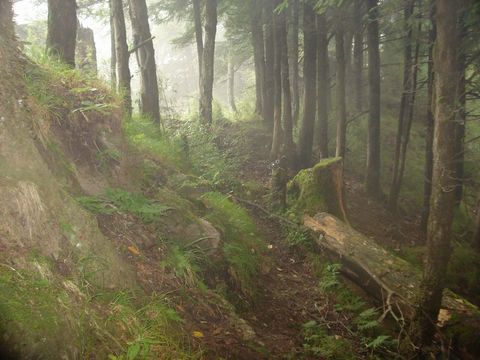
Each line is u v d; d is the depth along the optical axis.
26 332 2.00
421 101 17.39
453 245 9.51
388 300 5.45
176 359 2.85
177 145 8.70
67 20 6.07
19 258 2.38
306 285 6.35
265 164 12.71
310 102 12.10
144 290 3.50
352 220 10.20
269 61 15.74
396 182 11.18
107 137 4.77
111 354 2.44
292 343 4.52
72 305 2.43
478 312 5.25
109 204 4.14
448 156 4.54
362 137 14.74
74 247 2.92
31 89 4.03
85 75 5.51
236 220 6.52
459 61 8.23
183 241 4.80
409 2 9.51
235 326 4.00
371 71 11.29
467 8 6.99
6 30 3.47
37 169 2.89
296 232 7.52
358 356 4.73
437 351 4.79
